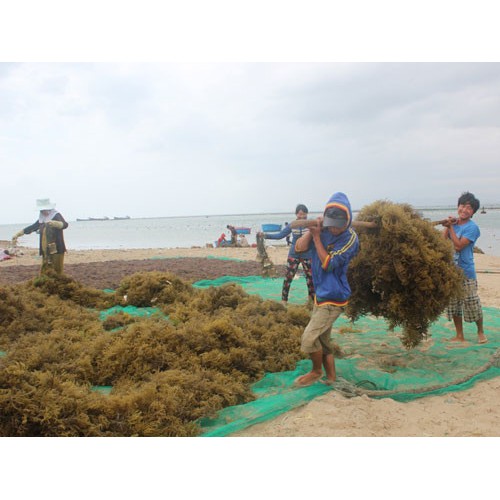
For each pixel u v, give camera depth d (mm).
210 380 4988
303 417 4266
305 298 10398
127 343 5516
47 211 9555
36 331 6770
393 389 5078
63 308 7816
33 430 3834
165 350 5504
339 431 3994
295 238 8633
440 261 5656
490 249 30297
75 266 15742
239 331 5973
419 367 5855
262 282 12656
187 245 39781
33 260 19969
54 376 4555
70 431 3799
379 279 5699
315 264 5121
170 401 4289
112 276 12992
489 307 9484
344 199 4887
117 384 4984
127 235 63062
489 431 3975
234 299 7812
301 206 8664
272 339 6234
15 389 3973
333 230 4930
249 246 29500
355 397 4754
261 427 4207
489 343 6816
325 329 5008
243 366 5508
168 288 8906
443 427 4117
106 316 7980
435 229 5965
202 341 5668
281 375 5449
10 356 5203
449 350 6516
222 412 4496
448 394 4938
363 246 5867
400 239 5695
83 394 4215
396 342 7016
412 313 5711
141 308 8742
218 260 18328
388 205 6012
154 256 21328
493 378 5328
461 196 6875
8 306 7012
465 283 6762
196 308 7590
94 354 5449
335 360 5945
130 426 3979
